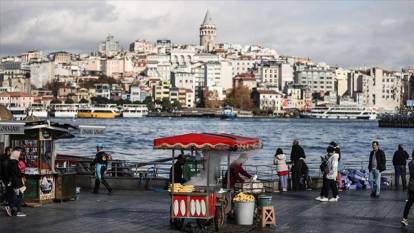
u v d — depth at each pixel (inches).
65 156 2235.5
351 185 1769.2
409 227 1113.4
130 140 6496.1
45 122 1381.6
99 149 1625.2
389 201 1482.5
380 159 1562.5
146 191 1656.0
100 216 1207.6
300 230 1079.0
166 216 1215.6
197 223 1075.9
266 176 2456.9
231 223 1147.9
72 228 1071.6
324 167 1481.3
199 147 1071.6
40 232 1031.0
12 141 1414.9
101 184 1717.5
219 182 1201.4
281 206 1380.4
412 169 1118.4
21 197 1196.5
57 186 1387.8
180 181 1282.0
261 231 1069.1
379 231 1071.0
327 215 1250.6
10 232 1028.5
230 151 1152.8
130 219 1176.2
